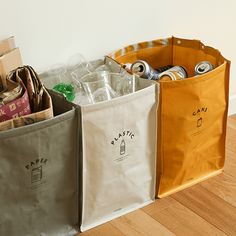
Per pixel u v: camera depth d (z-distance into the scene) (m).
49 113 1.16
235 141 1.96
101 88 1.43
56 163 1.21
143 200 1.52
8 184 1.13
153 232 1.39
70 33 1.51
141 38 1.71
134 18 1.65
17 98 1.15
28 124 1.13
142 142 1.40
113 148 1.32
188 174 1.61
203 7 1.84
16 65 1.35
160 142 1.46
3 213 1.16
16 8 1.36
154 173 1.50
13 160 1.11
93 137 1.26
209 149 1.63
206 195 1.58
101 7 1.54
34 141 1.12
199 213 1.48
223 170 1.73
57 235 1.33
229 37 2.02
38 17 1.42
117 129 1.30
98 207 1.39
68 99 1.33
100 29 1.58
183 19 1.81
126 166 1.39
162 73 1.54
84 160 1.27
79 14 1.50
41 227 1.27
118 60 1.61
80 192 1.32
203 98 1.46
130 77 1.42
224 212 1.49
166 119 1.43
